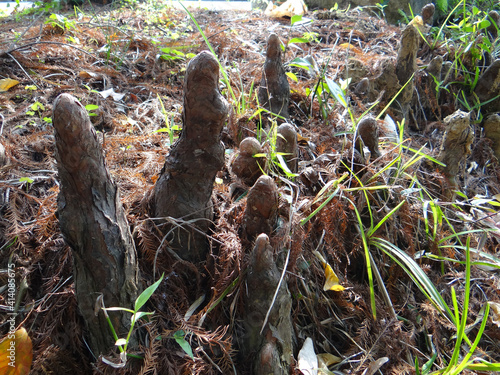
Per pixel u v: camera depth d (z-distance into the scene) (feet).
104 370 1.37
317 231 1.97
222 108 1.42
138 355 1.43
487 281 2.23
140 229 1.65
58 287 1.58
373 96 3.14
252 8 5.85
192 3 5.49
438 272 2.20
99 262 1.30
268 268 1.45
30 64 2.77
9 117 2.22
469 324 2.03
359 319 1.89
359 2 5.32
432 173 2.59
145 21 4.25
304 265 1.82
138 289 1.44
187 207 1.62
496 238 2.48
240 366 1.57
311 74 3.16
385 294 1.91
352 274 2.08
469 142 2.53
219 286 1.60
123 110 2.59
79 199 1.23
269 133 2.07
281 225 1.71
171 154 1.58
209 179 1.60
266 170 1.92
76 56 3.06
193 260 1.74
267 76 2.44
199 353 1.53
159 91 2.85
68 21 3.58
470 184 2.97
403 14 5.00
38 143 2.12
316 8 5.56
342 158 2.18
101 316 1.36
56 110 1.10
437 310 1.90
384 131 2.66
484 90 3.62
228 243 1.63
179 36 3.78
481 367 1.47
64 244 1.65
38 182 1.94
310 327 1.81
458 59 3.80
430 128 3.37
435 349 1.86
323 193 1.93
